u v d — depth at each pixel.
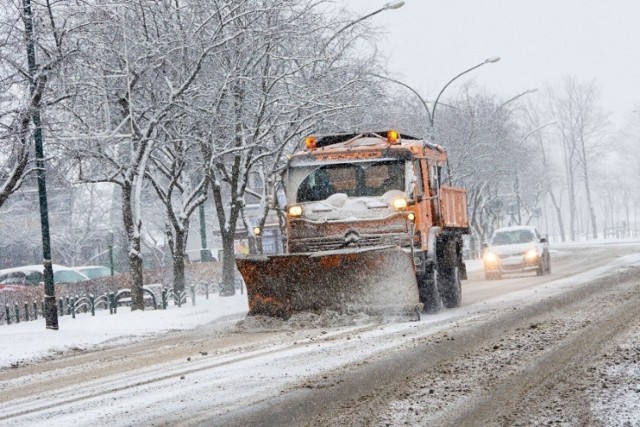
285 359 21.30
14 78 38.59
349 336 25.48
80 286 60.59
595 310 28.22
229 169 57.03
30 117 37.03
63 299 56.62
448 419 13.25
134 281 46.38
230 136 49.97
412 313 28.95
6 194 37.81
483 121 95.69
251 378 18.55
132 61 45.44
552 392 14.95
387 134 30.72
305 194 30.64
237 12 48.16
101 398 17.55
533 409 13.65
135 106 46.78
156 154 53.00
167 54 44.53
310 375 18.31
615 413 12.94
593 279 44.16
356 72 53.97
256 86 49.22
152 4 46.78
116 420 14.83
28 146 37.62
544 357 18.95
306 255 29.09
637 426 12.06
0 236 91.19
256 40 48.78
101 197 101.06
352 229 29.98
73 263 97.19
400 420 13.34
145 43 44.59
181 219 51.78
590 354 18.91
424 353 20.62
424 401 14.76
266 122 51.41
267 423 13.69
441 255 34.28
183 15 48.06
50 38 40.25
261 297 30.58
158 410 15.50
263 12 48.56
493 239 56.22
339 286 29.47
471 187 93.62
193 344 27.91
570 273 52.91
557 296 35.06
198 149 51.03
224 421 14.03
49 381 21.72
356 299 29.44
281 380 17.97
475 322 27.31
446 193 34.72
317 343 24.36
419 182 31.08
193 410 15.23
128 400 16.95
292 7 51.12
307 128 50.97
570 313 27.89
